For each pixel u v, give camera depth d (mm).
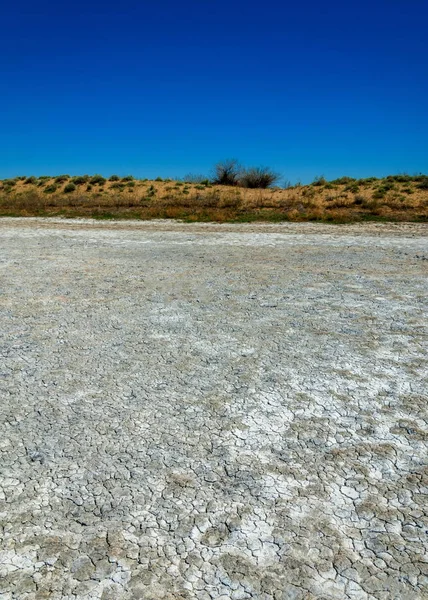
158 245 14258
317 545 2932
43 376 5133
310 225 18781
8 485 3461
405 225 18312
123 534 3027
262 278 9602
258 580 2705
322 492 3375
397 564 2799
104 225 19531
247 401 4574
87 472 3592
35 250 13352
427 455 3773
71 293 8547
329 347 5863
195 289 8766
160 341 6121
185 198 29562
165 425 4188
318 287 8812
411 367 5281
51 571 2775
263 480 3498
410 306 7531
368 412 4375
